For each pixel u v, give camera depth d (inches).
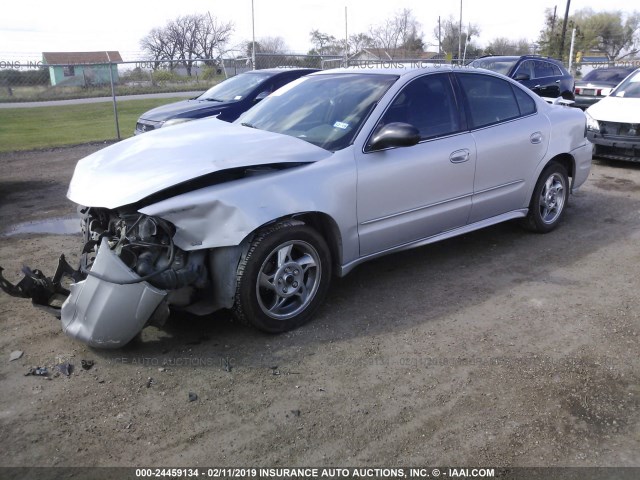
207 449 109.3
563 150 227.0
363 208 162.9
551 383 131.0
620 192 309.4
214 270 140.3
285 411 120.6
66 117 679.1
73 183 151.1
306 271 155.3
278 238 143.9
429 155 177.0
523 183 215.0
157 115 362.6
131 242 134.0
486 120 199.9
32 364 136.2
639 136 345.7
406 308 168.4
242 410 120.7
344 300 173.6
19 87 700.0
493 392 127.6
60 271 153.6
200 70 831.1
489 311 166.7
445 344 147.9
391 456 108.2
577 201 290.8
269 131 177.0
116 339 132.1
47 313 154.8
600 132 362.6
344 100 178.9
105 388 127.4
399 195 171.0
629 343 148.6
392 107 173.3
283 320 150.9
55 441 110.7
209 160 142.9
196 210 132.4
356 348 145.6
